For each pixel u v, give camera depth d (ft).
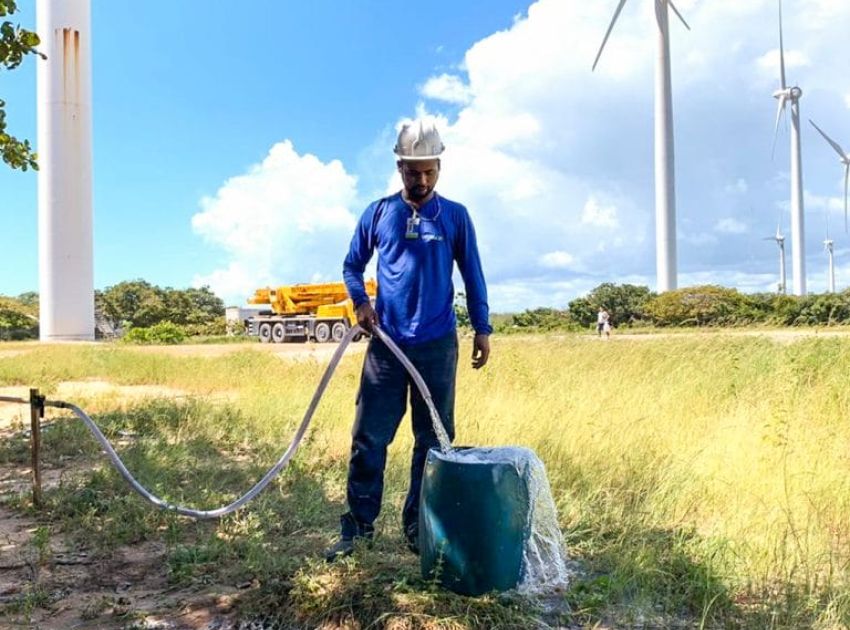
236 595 10.83
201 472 18.70
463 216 11.90
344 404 26.37
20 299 233.14
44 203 113.70
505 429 20.38
